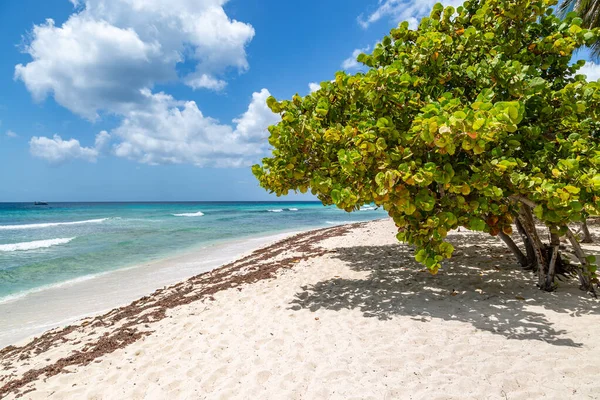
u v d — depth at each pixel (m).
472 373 3.62
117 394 3.93
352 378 3.72
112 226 30.53
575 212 4.31
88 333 6.11
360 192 4.77
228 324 5.68
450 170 4.29
